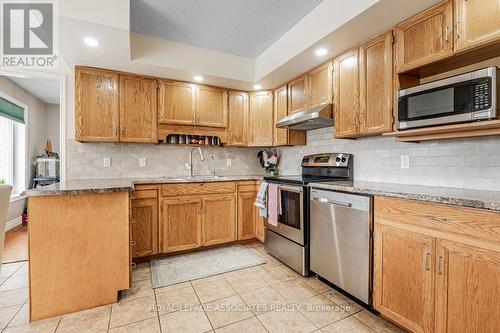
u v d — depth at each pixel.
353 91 2.23
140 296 1.95
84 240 1.77
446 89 1.52
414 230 1.44
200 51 2.83
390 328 1.58
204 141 3.31
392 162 2.19
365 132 2.12
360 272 1.77
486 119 1.36
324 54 2.37
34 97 4.66
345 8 1.84
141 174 3.13
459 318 1.23
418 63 1.73
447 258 1.28
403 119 1.77
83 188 1.71
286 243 2.53
